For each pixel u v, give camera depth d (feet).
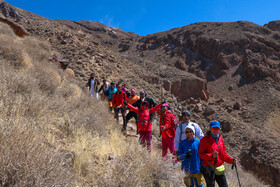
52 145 11.51
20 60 27.30
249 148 115.65
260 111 179.42
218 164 11.51
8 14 256.11
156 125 40.37
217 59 297.94
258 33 340.59
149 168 12.94
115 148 16.08
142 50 418.31
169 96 103.96
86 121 18.20
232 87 241.14
